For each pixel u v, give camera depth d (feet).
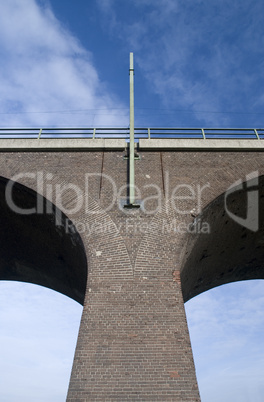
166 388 24.36
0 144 40.93
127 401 23.73
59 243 43.50
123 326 27.40
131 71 44.65
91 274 30.76
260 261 53.01
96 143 41.34
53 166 39.55
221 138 43.27
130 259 31.55
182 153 41.37
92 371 25.04
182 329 27.40
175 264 31.68
